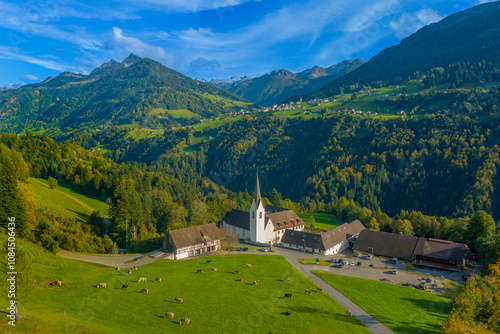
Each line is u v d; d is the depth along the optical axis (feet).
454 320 151.02
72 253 265.95
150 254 288.30
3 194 235.20
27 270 126.11
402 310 194.49
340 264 283.59
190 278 220.64
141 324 147.64
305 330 156.76
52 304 154.71
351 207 520.01
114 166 654.53
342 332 159.84
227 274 235.20
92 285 189.16
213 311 168.96
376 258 311.47
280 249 339.77
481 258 282.36
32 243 241.14
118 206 357.41
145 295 183.01
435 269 284.20
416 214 426.51
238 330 150.92
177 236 294.05
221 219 441.68
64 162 579.89
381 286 231.91
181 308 169.37
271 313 172.24
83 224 340.18
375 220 422.41
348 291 219.61
